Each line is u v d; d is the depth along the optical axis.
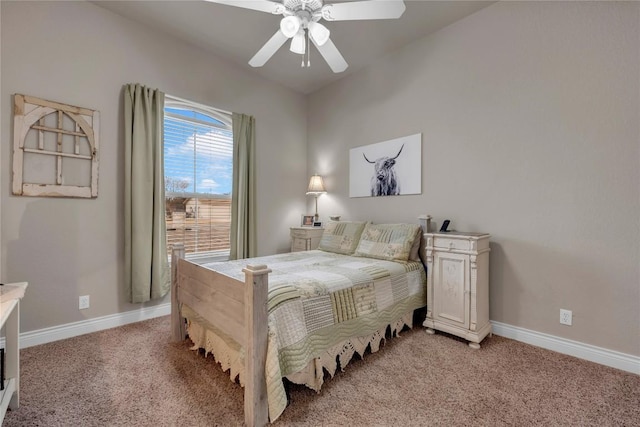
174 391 1.63
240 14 2.59
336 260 2.67
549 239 2.18
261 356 1.36
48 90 2.25
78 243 2.40
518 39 2.32
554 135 2.15
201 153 3.32
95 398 1.57
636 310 1.84
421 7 2.48
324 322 1.72
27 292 2.18
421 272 2.64
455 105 2.70
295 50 2.07
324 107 4.06
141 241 2.61
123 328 2.52
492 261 2.46
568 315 2.09
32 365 1.90
